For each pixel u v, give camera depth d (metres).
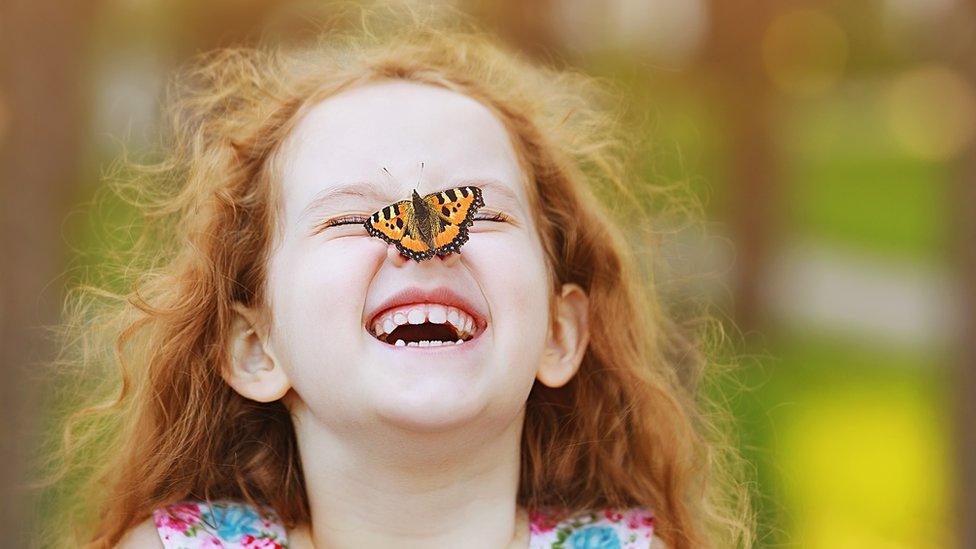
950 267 6.97
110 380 3.62
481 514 2.89
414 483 2.82
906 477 8.86
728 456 4.64
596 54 9.62
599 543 3.17
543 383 3.28
